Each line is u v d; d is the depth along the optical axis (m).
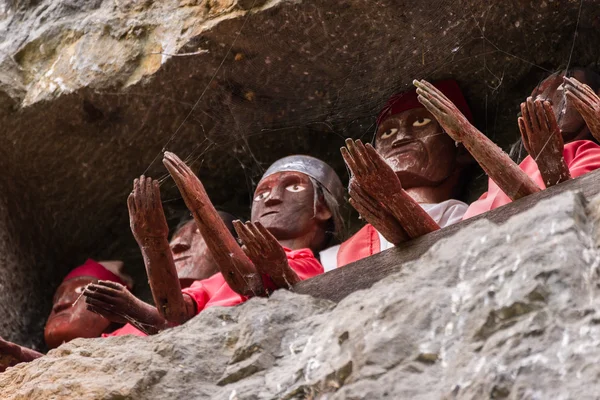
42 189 11.95
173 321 7.88
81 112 11.07
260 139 11.58
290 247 10.20
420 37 10.21
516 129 11.23
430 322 6.25
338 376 6.25
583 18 10.12
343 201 11.06
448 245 6.74
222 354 7.06
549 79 10.03
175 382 6.88
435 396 5.79
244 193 12.25
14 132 11.31
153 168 11.69
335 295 7.39
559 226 6.25
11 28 11.66
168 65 10.52
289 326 7.05
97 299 7.84
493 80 10.84
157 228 7.63
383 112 10.80
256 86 10.76
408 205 7.24
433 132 10.45
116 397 6.77
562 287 5.88
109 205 12.16
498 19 10.12
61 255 12.38
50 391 6.92
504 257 6.34
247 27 10.19
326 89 10.81
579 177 6.96
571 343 5.59
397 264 7.26
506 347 5.75
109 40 10.97
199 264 10.78
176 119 11.12
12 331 11.55
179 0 10.80
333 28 10.10
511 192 7.13
